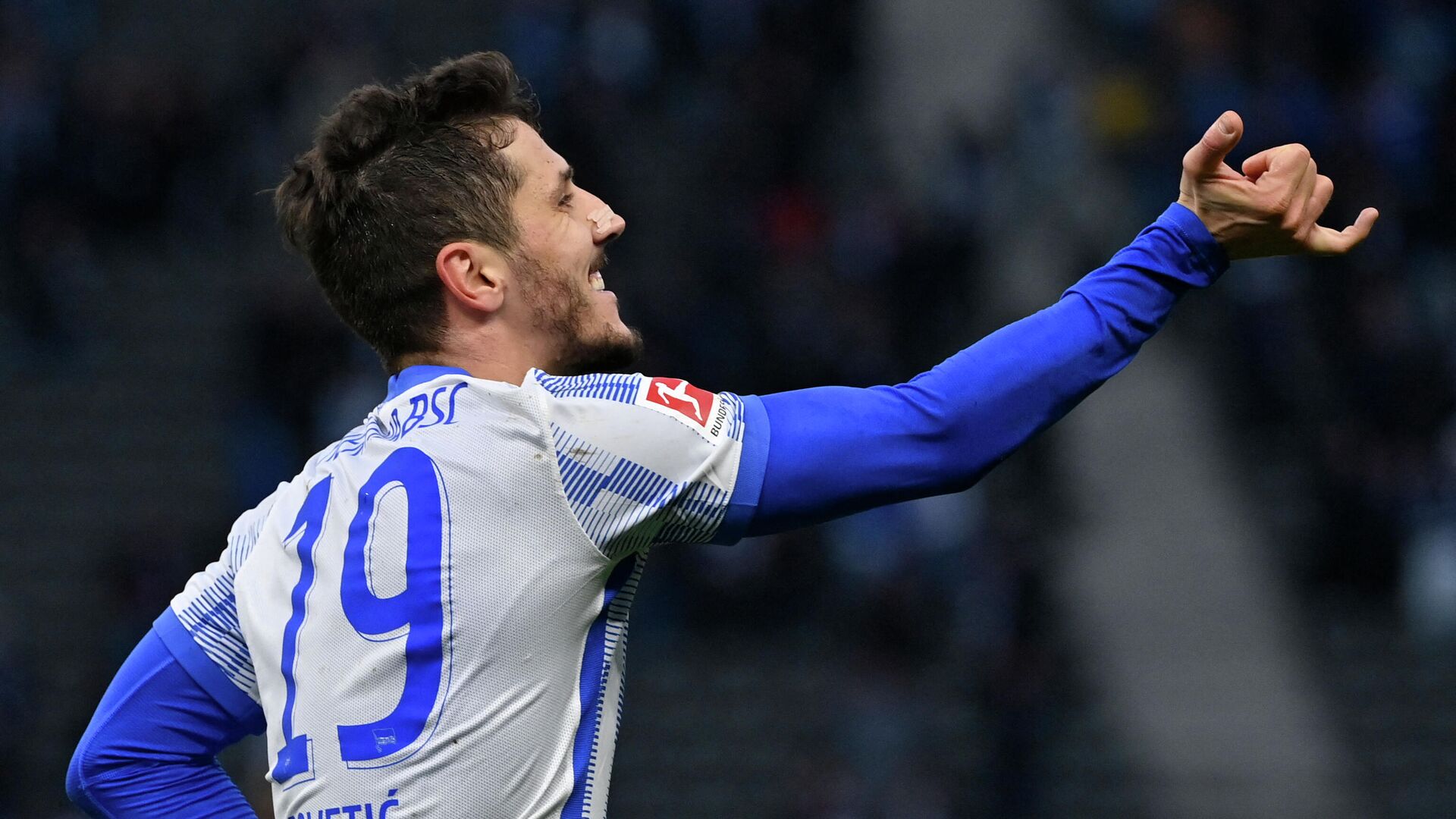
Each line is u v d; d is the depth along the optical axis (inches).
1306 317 1771.7
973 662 1407.5
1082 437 1827.0
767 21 2085.4
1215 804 1450.5
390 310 238.8
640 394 221.5
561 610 218.2
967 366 223.5
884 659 1392.7
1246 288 1793.8
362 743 218.4
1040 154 1958.7
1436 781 1481.3
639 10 2071.9
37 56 1908.2
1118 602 1631.4
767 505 219.6
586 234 241.0
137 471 1721.2
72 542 1649.9
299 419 1531.7
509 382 236.8
